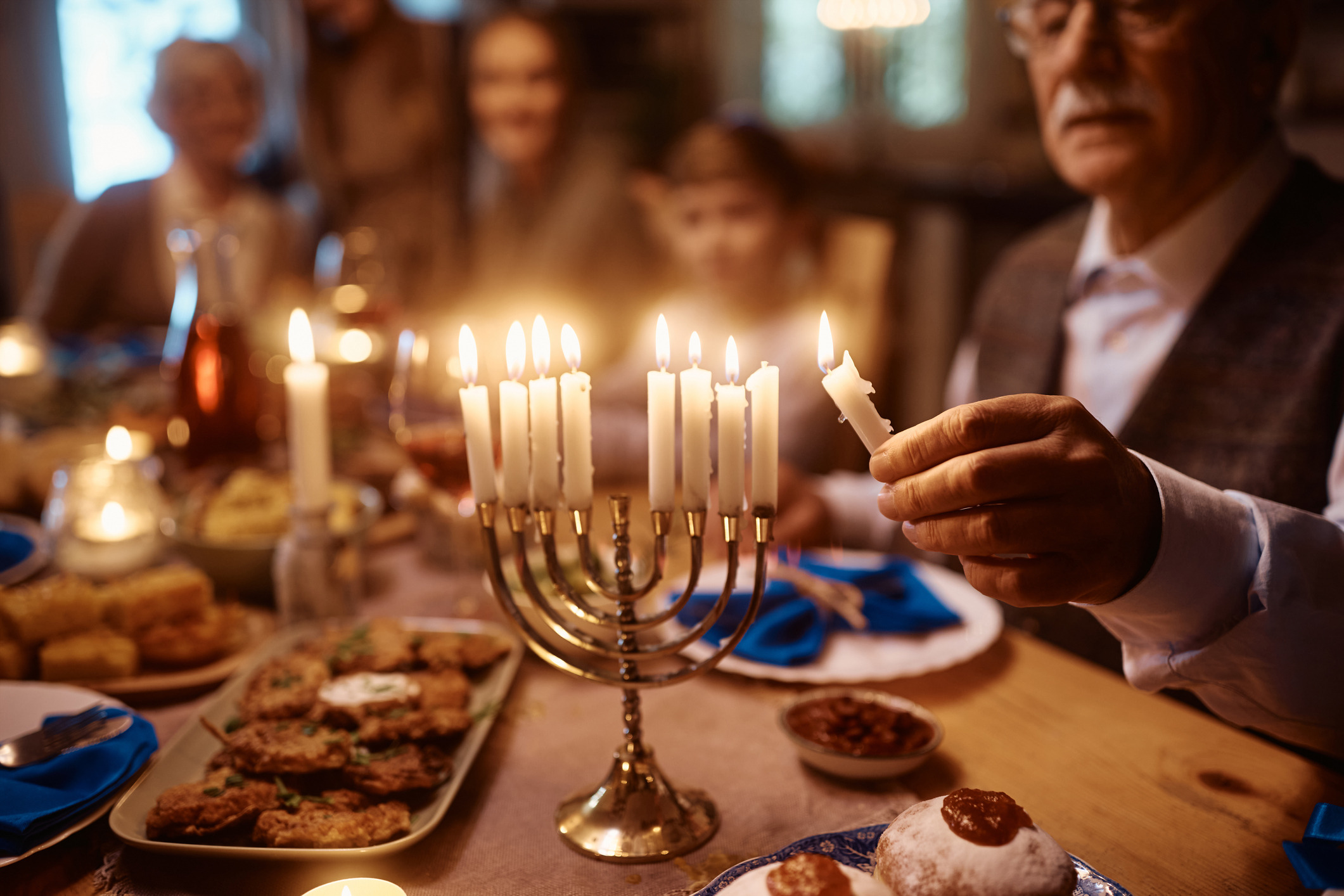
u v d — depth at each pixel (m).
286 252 3.35
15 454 1.61
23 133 5.16
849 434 2.18
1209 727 0.95
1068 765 0.89
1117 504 0.69
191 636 1.06
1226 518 0.77
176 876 0.72
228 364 1.65
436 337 1.28
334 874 0.73
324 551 1.15
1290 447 1.19
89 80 5.24
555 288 3.08
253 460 1.69
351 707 0.89
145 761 0.83
